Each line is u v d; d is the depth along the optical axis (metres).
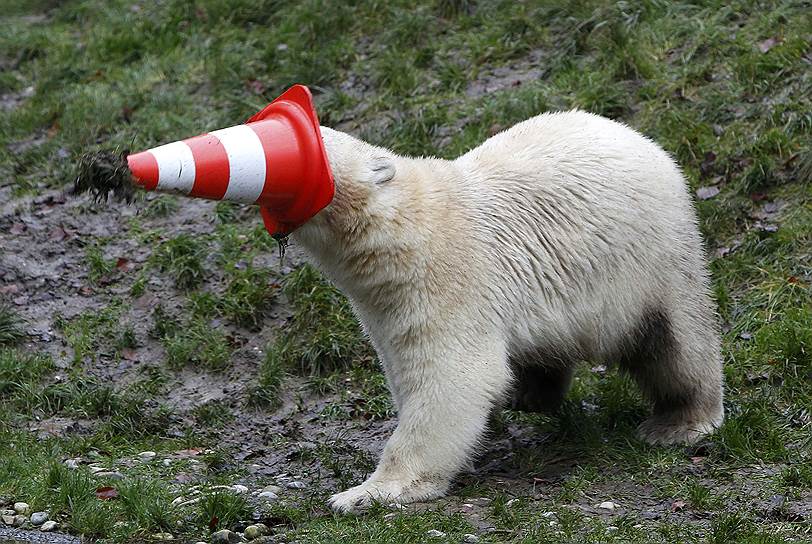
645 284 10.52
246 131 9.02
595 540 8.56
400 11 18.47
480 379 9.66
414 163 10.12
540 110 15.72
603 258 10.31
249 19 19.88
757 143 14.31
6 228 15.84
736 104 15.06
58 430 12.12
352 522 9.25
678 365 10.70
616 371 12.12
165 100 18.34
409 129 15.96
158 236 15.59
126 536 9.09
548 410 11.60
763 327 12.23
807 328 11.99
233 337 13.74
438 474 9.67
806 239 13.23
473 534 8.86
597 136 10.73
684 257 10.73
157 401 12.86
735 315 12.66
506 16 17.92
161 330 13.91
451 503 9.59
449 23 18.16
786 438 10.55
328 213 9.38
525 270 10.02
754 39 16.00
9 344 13.83
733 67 15.52
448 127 16.06
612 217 10.38
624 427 10.99
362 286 9.68
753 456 10.16
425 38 17.97
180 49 19.72
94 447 11.59
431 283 9.62
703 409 10.80
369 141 16.06
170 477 10.66
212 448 11.77
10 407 12.55
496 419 11.45
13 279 14.91
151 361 13.59
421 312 9.61
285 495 10.22
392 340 9.76
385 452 9.77
